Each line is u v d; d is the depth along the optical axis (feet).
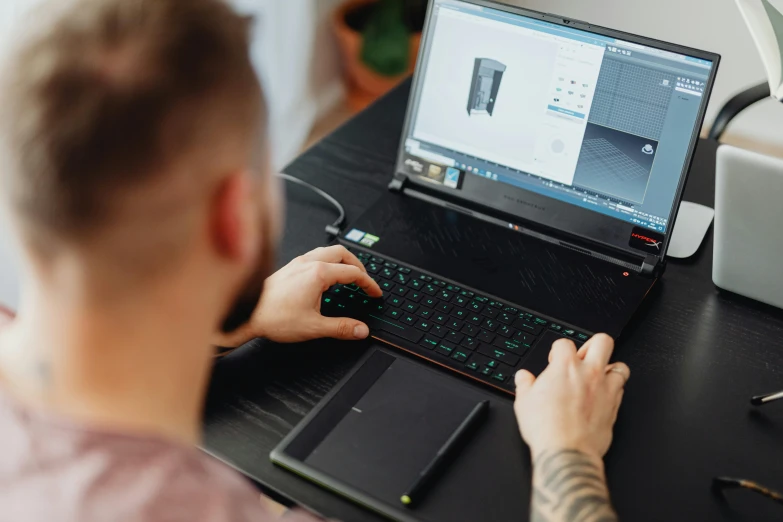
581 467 2.58
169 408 1.85
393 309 3.46
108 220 1.56
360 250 3.80
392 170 4.38
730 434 2.97
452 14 3.88
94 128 1.50
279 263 3.75
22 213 1.57
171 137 1.55
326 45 8.82
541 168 3.79
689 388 3.14
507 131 3.83
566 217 3.77
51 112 1.50
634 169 3.56
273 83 7.80
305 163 4.41
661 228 3.55
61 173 1.51
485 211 3.97
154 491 1.66
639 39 3.45
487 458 2.85
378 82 8.47
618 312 3.44
